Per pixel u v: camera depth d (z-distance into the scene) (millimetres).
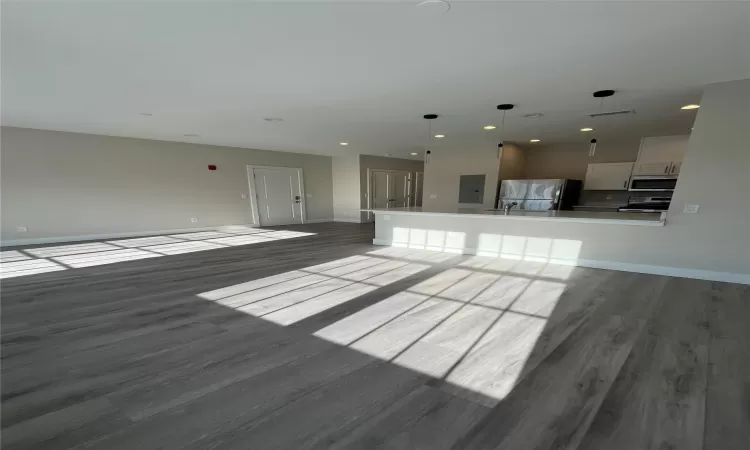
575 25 1918
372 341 2234
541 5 1694
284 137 6199
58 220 5758
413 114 4230
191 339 2279
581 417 1478
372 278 3695
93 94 3312
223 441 1365
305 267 4207
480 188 7004
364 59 2457
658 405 1549
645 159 5355
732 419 1449
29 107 3824
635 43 2162
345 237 6738
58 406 1589
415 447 1320
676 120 4438
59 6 1673
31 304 2926
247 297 3102
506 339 2236
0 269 4109
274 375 1850
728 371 1820
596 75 2801
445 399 1625
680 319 2498
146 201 6660
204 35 2051
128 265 4324
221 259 4684
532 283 3445
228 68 2631
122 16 1793
